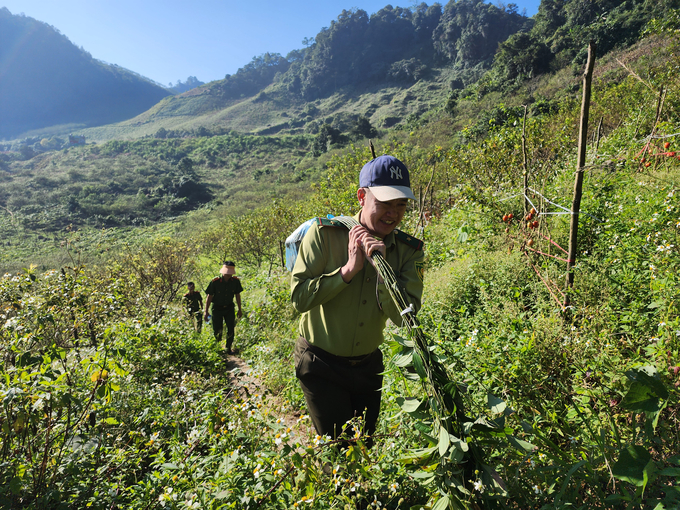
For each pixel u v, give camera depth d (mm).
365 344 1865
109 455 2338
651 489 1436
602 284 3066
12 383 1881
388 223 1767
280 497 1788
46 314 2621
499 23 124688
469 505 1203
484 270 4402
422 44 167000
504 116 26109
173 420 2771
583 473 1453
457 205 7516
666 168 5027
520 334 2510
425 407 1404
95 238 43719
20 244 45844
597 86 13828
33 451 2164
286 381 4008
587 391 1924
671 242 3049
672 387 1708
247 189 76438
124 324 4672
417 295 1824
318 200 11945
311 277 1772
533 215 4246
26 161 126438
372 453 1968
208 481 1939
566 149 8844
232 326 6551
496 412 1232
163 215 69188
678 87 7801
